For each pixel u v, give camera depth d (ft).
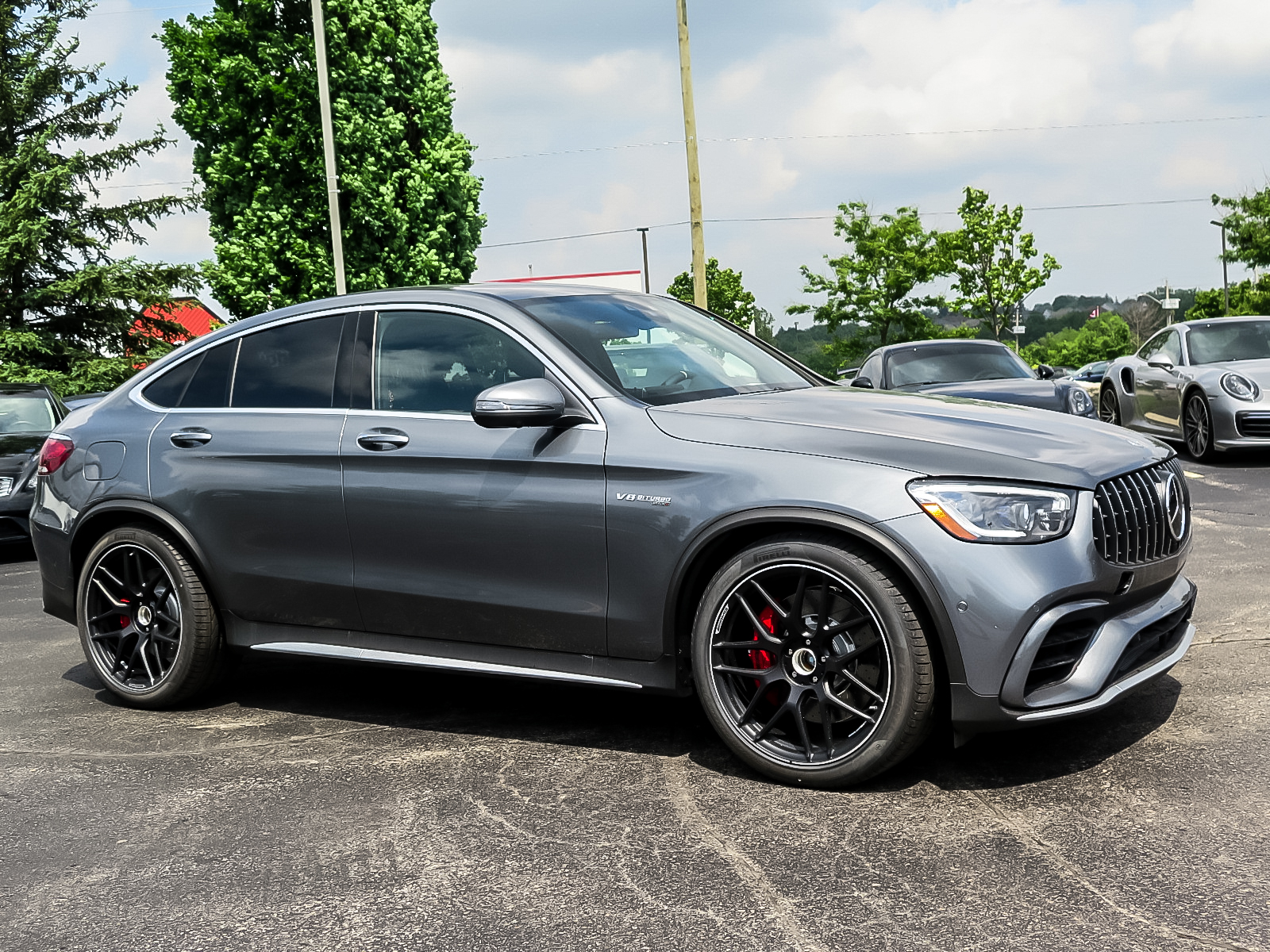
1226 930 7.80
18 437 35.27
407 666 13.29
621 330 13.48
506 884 9.21
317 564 13.61
